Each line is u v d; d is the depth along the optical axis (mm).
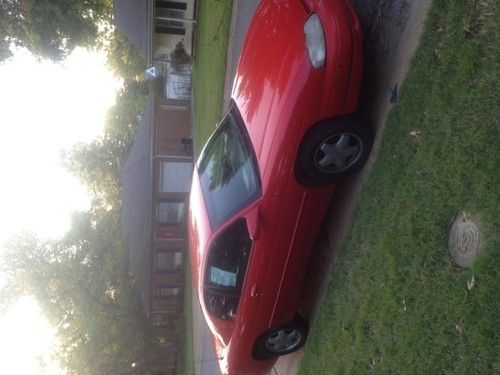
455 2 3928
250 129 5297
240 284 5516
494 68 3545
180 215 25000
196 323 17141
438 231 3891
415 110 4312
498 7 3539
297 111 4641
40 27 20797
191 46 22750
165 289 25875
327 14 4527
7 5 20375
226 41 12586
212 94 14703
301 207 5102
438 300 3789
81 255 26000
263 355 6188
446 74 4000
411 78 4398
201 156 6750
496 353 3193
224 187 5738
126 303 24734
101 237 26516
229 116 6246
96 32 25703
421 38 4312
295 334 6129
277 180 4898
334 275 5516
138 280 25438
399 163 4484
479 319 3352
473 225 3559
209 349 13469
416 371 3926
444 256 3816
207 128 15281
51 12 20719
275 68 4969
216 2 14664
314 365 5781
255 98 5277
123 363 24484
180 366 24156
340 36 4426
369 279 4777
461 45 3867
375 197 4816
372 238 4805
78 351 24031
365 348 4723
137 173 26547
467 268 3596
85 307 24531
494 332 3229
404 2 4711
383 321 4457
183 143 24391
